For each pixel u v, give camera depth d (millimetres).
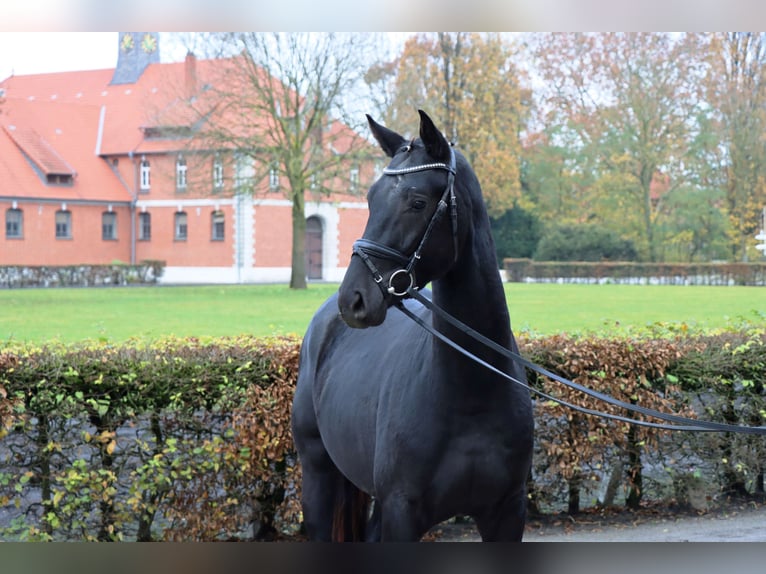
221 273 53000
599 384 6770
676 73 44188
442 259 3369
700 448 7023
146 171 55938
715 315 25062
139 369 6023
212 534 6219
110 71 63719
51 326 22297
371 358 4160
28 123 55750
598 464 7156
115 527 6074
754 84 42469
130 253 56344
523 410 3596
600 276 45656
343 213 55469
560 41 46531
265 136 37688
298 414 4805
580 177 50562
